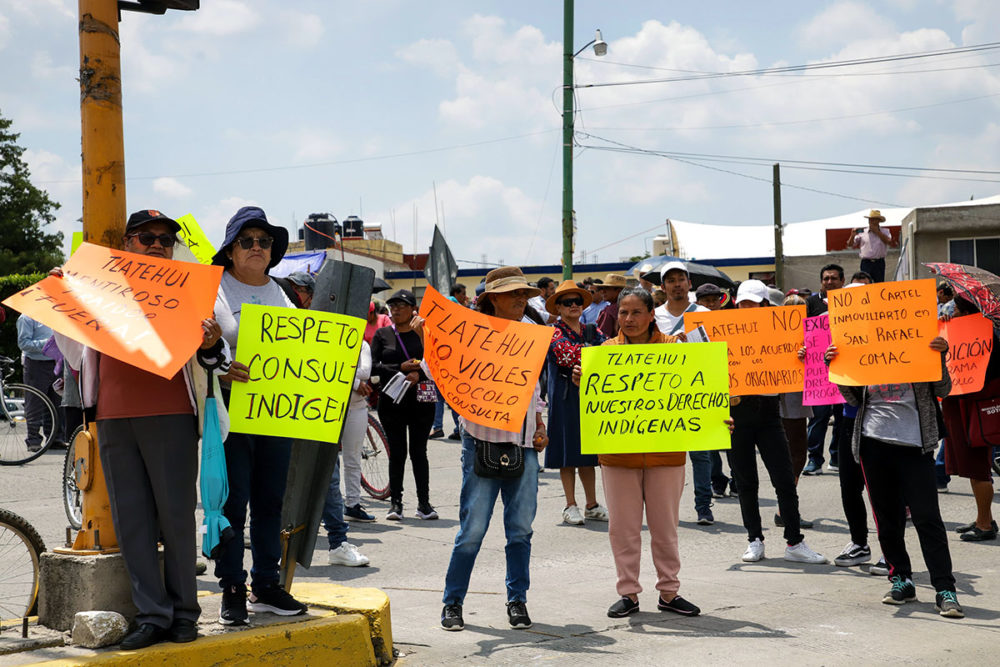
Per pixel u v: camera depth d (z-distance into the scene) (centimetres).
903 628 552
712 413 568
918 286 608
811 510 965
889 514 619
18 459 1159
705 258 4031
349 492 891
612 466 585
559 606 604
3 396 1155
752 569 727
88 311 412
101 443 424
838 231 3650
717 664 479
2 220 3962
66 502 714
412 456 912
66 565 439
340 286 495
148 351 405
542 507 980
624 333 600
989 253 2455
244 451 464
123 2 502
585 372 577
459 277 4009
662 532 583
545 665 476
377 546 793
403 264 4022
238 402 446
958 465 822
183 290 429
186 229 876
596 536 843
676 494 585
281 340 456
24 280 1888
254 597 479
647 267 1573
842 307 627
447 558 750
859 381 613
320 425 455
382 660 477
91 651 406
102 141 457
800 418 900
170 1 515
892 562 621
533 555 769
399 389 884
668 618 571
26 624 429
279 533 478
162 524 422
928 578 691
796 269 3556
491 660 485
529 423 549
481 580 683
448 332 549
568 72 2128
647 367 575
